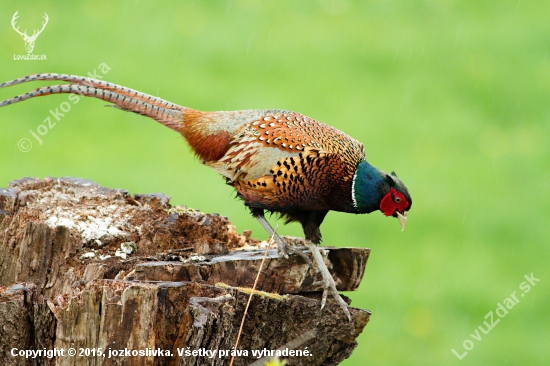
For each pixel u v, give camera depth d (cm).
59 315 545
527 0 2014
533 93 1653
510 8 1981
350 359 1093
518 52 1816
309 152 698
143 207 702
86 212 670
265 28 1811
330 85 1634
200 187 1313
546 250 1293
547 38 1816
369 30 1864
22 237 639
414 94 1639
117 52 1641
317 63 1711
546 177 1439
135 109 739
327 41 1797
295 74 1648
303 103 1552
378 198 725
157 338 547
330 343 611
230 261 613
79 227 638
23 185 720
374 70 1698
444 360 1093
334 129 734
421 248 1290
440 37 1841
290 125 711
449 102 1620
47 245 627
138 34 1722
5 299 557
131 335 533
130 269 599
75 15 1758
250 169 706
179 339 548
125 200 720
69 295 564
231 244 703
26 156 1359
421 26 1875
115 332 532
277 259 628
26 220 645
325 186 711
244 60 1681
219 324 541
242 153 708
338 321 608
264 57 1694
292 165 699
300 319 598
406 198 724
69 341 537
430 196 1395
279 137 702
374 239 1299
